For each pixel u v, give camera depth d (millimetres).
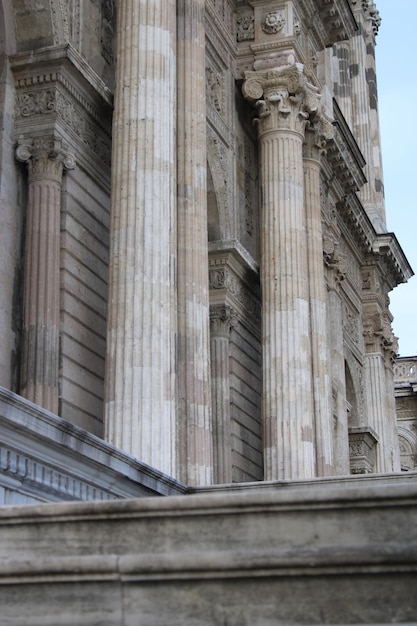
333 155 50250
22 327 26391
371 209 64625
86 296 28047
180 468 28641
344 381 51094
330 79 50719
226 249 37125
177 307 29766
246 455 37938
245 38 40344
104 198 29453
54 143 27109
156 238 26922
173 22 29438
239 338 38562
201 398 29391
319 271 42938
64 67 27469
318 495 11273
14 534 11812
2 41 27875
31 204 27016
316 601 9914
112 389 25766
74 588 10211
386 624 9750
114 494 17906
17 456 15008
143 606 10102
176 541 11453
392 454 59812
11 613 10211
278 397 36781
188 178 31016
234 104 39656
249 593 10016
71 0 29219
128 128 27875
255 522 11352
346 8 45781
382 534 11039
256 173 41031
